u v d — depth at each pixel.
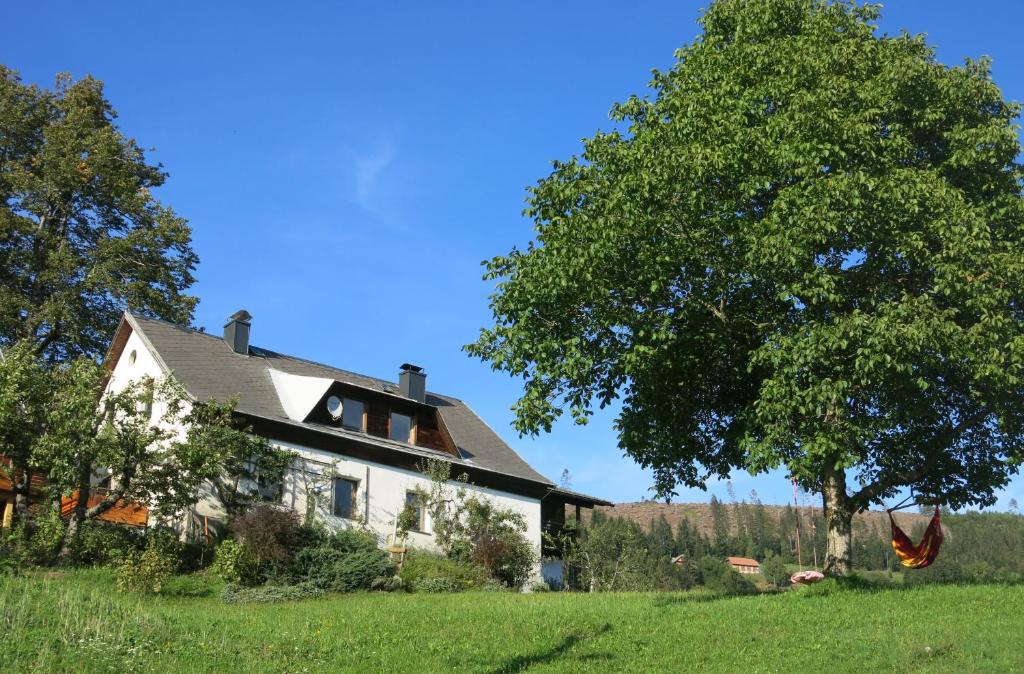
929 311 16.66
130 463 23.17
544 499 37.00
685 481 21.31
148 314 36.69
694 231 17.98
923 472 20.12
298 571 23.80
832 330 16.48
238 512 25.58
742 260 17.70
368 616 17.27
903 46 19.78
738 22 20.28
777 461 16.78
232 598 20.75
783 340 16.95
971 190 18.66
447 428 34.22
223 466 25.09
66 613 13.88
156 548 21.77
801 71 18.69
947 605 15.68
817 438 16.58
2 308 33.50
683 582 38.78
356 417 31.92
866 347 16.31
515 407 18.91
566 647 14.15
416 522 30.20
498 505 34.19
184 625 14.71
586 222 18.55
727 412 20.80
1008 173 18.67
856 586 17.88
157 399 24.92
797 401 16.59
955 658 12.34
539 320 19.12
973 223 17.14
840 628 14.55
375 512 30.20
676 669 12.65
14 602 14.12
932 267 17.20
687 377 19.86
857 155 18.11
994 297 16.73
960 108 18.67
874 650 13.03
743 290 18.80
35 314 34.69
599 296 18.19
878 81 18.53
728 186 18.50
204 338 32.53
